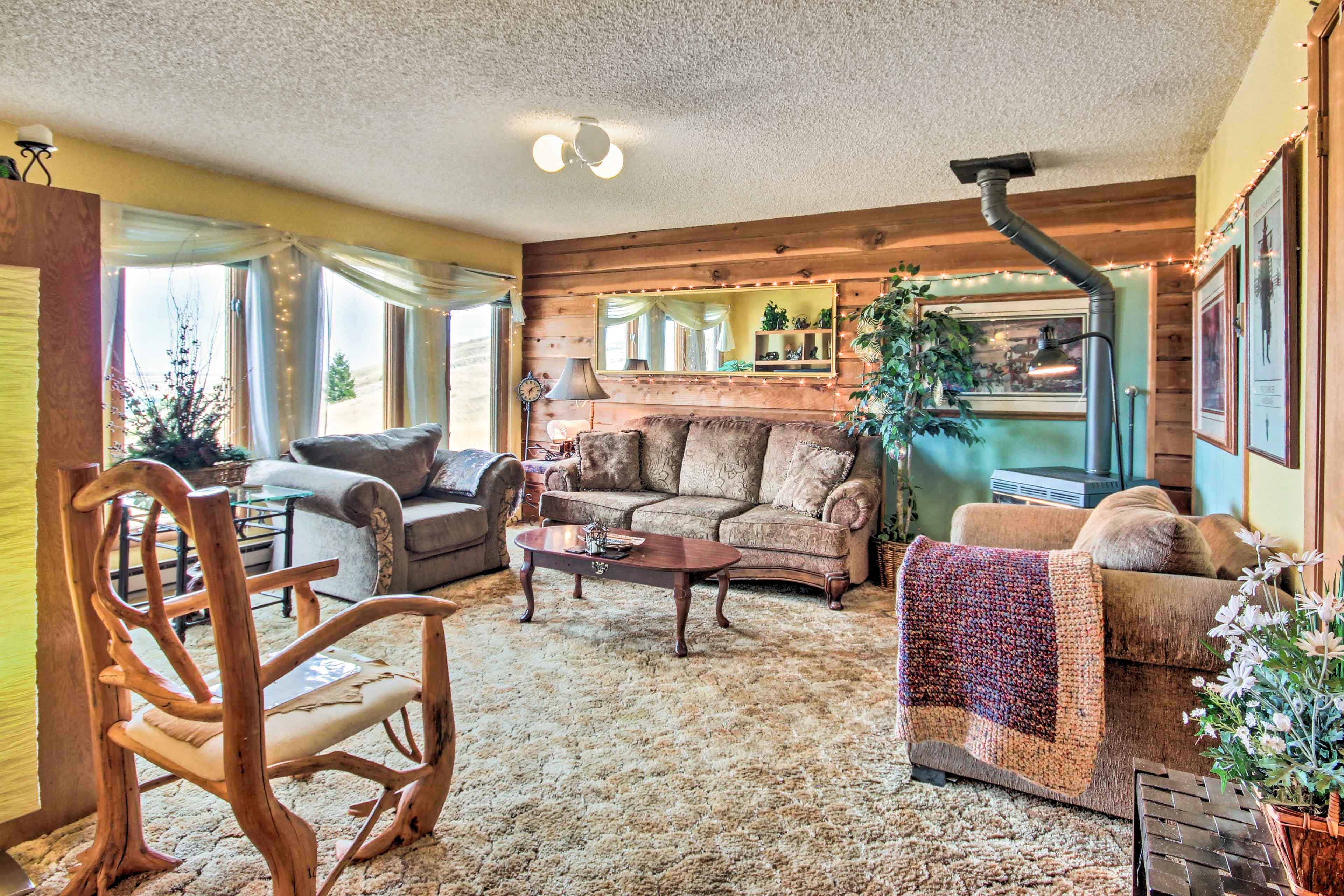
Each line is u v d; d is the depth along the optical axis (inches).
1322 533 67.0
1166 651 68.4
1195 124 122.8
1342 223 63.1
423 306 200.1
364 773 61.3
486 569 169.3
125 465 50.7
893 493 183.6
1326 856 38.4
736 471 185.6
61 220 69.7
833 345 191.0
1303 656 42.0
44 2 87.9
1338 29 63.5
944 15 88.5
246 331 162.4
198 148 140.9
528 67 104.4
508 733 92.0
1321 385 67.0
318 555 150.0
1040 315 167.9
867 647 124.3
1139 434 157.2
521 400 235.8
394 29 93.8
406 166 151.6
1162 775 51.9
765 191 169.5
